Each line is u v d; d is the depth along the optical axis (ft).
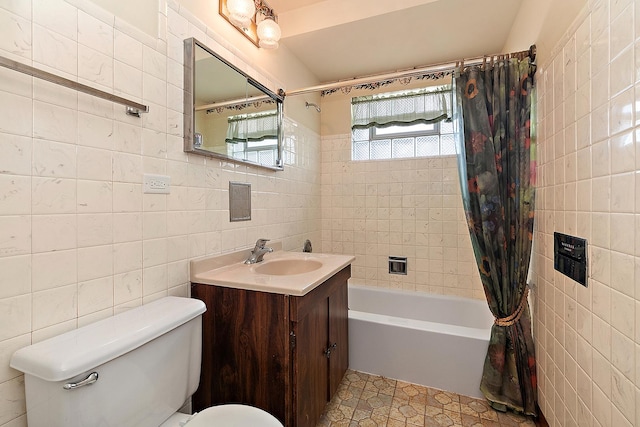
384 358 5.98
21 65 2.33
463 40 6.79
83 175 2.97
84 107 2.97
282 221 6.93
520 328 5.03
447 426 4.66
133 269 3.48
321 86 6.40
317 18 6.40
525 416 4.88
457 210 7.94
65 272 2.82
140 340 2.79
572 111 3.66
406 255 8.42
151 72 3.71
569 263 3.73
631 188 2.56
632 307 2.54
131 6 3.48
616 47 2.76
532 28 5.07
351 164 8.94
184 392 3.41
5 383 2.42
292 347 3.78
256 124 5.80
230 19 4.90
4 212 2.41
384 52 7.36
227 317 4.11
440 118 8.06
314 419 4.30
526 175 5.00
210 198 4.70
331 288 4.93
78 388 2.32
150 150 3.69
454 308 7.72
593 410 3.17
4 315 2.41
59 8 2.78
